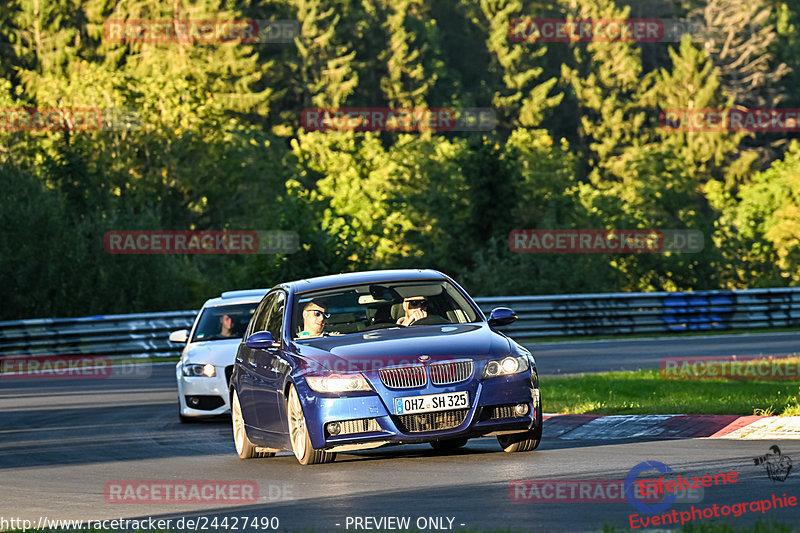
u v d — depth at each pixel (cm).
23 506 3284
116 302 16612
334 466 3709
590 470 3300
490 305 12150
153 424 5666
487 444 4175
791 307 13062
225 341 5881
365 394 3553
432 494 3048
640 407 4781
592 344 10962
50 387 7988
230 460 4184
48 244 16775
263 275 13988
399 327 3891
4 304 16475
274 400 3872
